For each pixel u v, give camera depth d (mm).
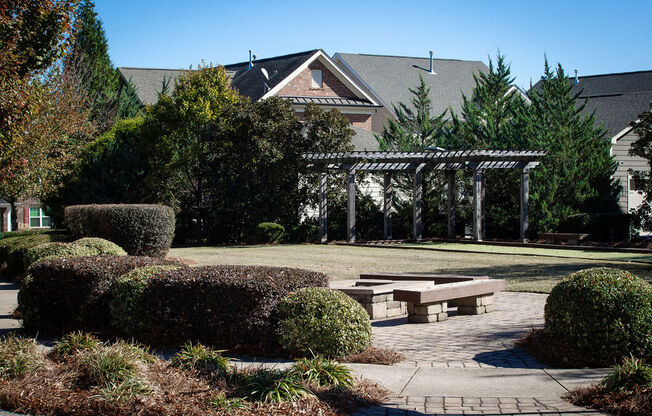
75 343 7109
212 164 28047
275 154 27328
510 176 27938
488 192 29062
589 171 27031
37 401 5703
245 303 7773
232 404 5520
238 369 6711
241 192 27750
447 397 5855
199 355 6590
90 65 35906
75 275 9312
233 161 28062
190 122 27406
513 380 6383
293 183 28547
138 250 18812
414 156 26531
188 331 8141
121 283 8797
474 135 30281
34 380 6113
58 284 9422
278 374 6145
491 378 6492
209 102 27750
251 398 5691
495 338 8578
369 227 29719
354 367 7035
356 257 20281
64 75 27188
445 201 30109
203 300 8031
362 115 37969
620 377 5637
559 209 26562
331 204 29312
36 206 38719
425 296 9539
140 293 8594
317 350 7352
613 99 34969
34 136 19578
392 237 29781
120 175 26750
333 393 5840
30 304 9578
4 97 11922
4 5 12297
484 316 10461
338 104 36625
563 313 7168
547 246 23547
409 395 5949
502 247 24203
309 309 7473
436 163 27562
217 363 6484
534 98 29172
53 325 9523
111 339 8805
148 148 27547
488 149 26438
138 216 18734
